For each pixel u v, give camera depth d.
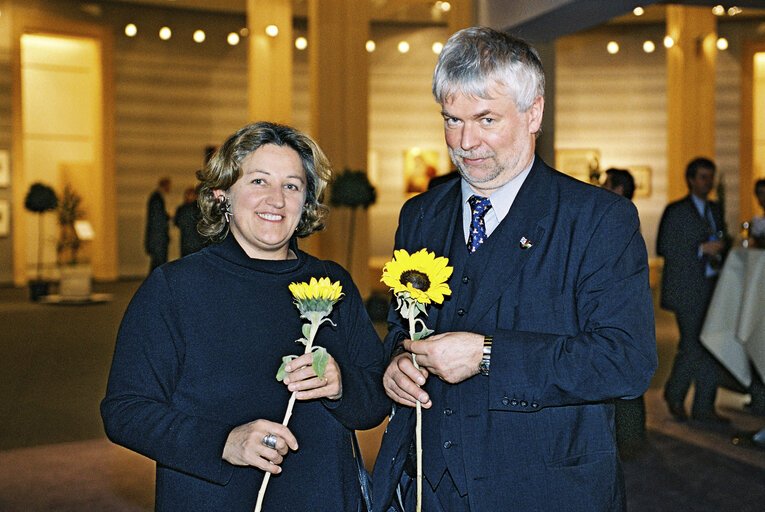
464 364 1.67
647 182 16.42
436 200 2.00
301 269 1.85
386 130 16.61
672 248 5.22
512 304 1.75
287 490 1.72
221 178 1.75
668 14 14.04
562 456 1.71
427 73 16.67
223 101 16.52
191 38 16.17
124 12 15.64
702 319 5.17
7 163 14.66
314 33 11.45
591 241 1.72
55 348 8.29
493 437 1.72
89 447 4.83
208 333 1.71
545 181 1.81
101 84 15.57
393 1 13.93
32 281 12.59
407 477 1.92
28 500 3.89
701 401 5.24
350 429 1.84
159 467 1.72
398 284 1.63
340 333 1.88
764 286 4.64
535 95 1.71
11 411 5.69
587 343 1.64
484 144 1.70
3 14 14.43
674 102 13.98
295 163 1.76
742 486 4.04
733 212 15.65
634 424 4.63
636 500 3.85
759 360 4.64
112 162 15.73
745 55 15.42
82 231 13.73
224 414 1.69
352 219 10.69
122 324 1.72
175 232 15.95
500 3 7.44
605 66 16.50
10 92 14.62
